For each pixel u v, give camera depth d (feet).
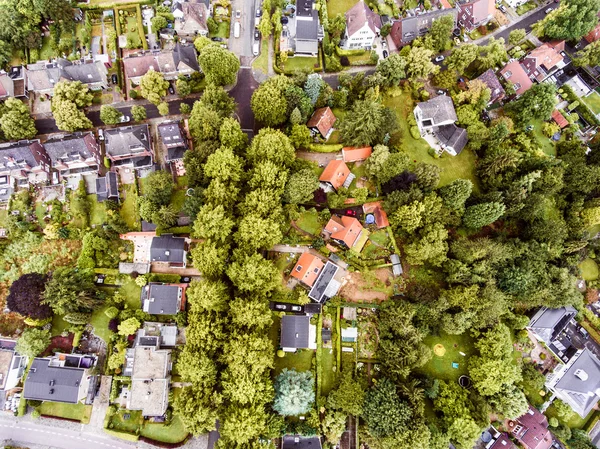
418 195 261.24
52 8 308.40
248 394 219.82
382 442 231.30
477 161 302.25
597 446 276.62
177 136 282.36
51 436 253.85
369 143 283.79
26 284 254.88
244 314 223.51
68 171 291.79
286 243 277.85
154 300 258.16
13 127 283.38
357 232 273.54
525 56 342.03
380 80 294.25
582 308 298.15
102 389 255.91
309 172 263.08
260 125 308.81
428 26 329.11
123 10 334.03
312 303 265.13
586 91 337.52
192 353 221.87
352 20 325.21
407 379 250.37
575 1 330.54
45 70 296.51
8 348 258.16
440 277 278.67
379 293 275.39
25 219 284.82
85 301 252.21
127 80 313.94
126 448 253.03
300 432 242.78
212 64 288.30
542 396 276.82
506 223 296.51
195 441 252.62
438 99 296.51
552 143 325.42
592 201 301.43
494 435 264.72
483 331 268.41
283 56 318.24
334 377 259.80
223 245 244.42
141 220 284.00
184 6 317.01
